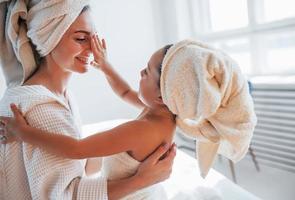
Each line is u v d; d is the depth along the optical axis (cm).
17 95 79
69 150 73
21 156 79
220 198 113
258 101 180
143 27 266
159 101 80
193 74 71
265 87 175
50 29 81
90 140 74
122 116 269
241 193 117
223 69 71
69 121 81
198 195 115
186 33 263
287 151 171
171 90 73
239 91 75
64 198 73
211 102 69
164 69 75
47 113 76
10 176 80
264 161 189
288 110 165
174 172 136
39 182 73
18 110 75
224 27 243
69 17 81
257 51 215
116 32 255
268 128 178
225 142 80
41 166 73
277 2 198
